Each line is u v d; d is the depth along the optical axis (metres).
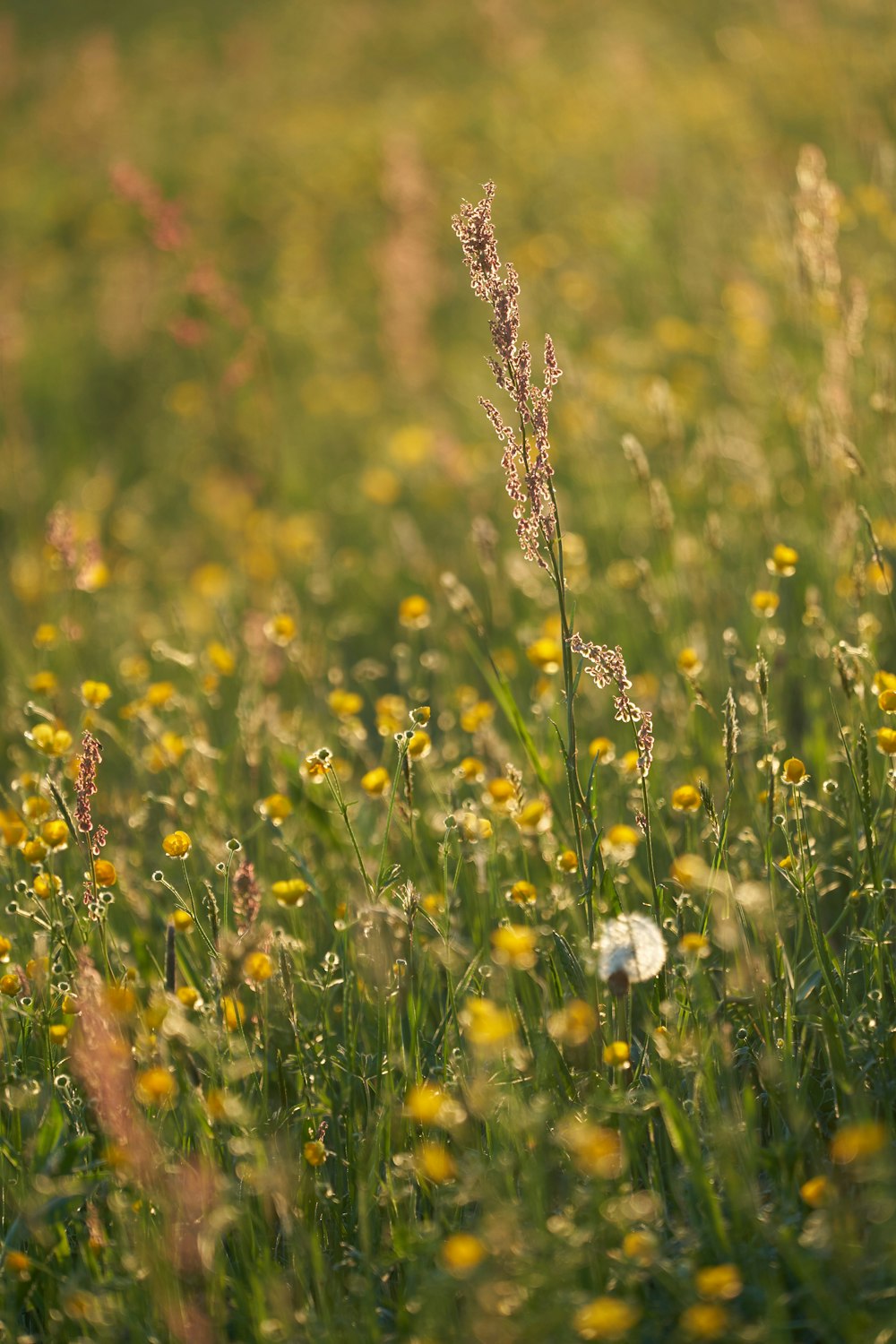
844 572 4.41
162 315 10.08
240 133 14.50
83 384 9.85
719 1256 2.22
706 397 6.88
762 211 8.30
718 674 4.32
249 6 20.45
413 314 9.16
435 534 6.70
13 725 4.93
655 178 9.75
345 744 4.50
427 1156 2.19
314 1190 2.60
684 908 3.04
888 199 6.69
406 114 13.63
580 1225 2.32
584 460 6.24
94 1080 2.41
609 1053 2.46
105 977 2.97
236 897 3.05
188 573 7.20
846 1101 2.57
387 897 3.21
